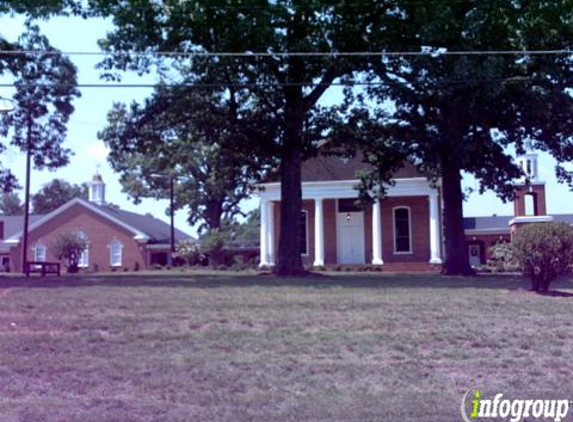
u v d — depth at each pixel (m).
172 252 47.31
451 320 11.63
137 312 12.49
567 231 15.52
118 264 51.62
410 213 39.72
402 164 26.58
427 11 21.12
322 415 7.03
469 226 46.47
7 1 21.14
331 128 24.66
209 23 21.12
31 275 27.67
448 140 21.19
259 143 23.70
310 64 21.98
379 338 10.23
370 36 21.91
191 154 43.09
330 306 13.09
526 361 9.06
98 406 7.34
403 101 21.52
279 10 20.94
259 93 22.73
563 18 21.58
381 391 7.87
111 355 9.38
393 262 39.12
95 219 52.19
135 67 22.05
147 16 21.34
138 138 23.83
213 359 9.12
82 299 14.19
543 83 21.77
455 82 20.33
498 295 15.04
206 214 56.81
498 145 23.84
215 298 14.30
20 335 10.52
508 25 21.59
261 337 10.33
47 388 8.02
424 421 6.93
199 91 22.95
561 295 15.15
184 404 7.41
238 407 7.29
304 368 8.73
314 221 40.44
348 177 39.34
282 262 24.23
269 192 39.81
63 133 27.77
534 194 42.16
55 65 25.72
